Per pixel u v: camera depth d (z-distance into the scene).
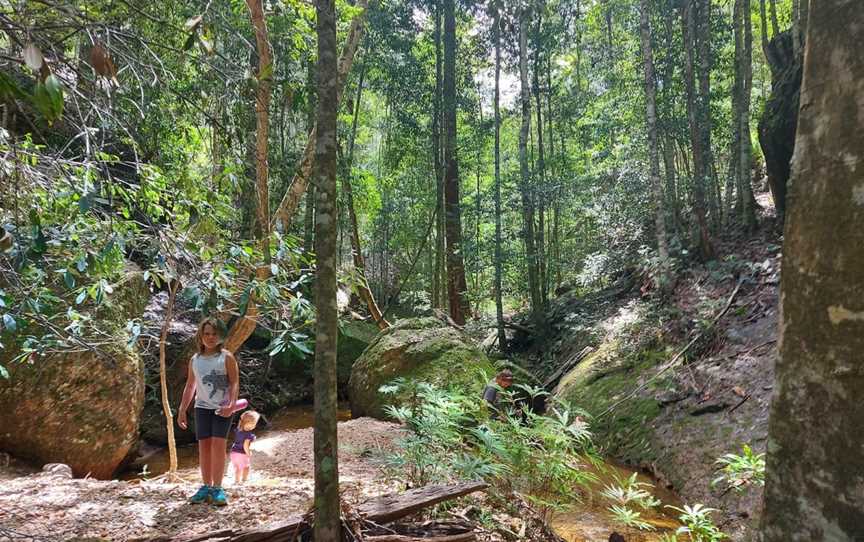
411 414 4.20
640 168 11.60
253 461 6.79
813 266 1.08
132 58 2.30
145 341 9.15
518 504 3.96
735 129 10.48
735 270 8.73
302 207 14.34
